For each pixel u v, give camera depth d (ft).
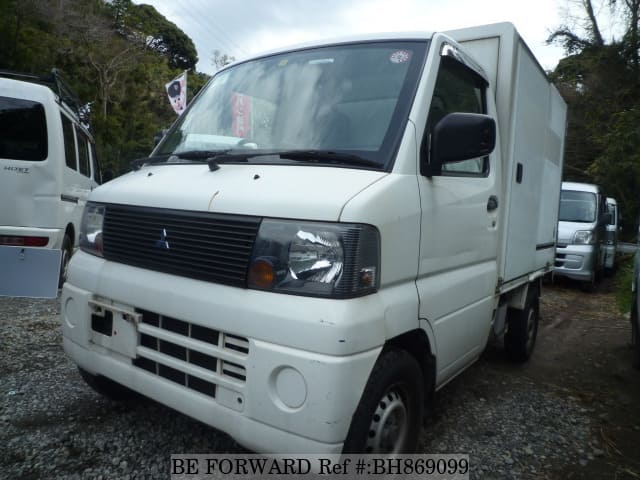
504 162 12.87
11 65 58.90
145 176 10.20
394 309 8.10
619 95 57.57
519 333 16.67
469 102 11.44
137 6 134.31
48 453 9.77
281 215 7.61
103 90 94.89
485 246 11.82
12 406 11.48
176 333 8.41
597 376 16.98
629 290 26.11
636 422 13.48
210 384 8.06
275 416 7.28
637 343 17.71
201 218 8.24
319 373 6.97
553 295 32.73
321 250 7.32
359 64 10.37
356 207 7.46
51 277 11.53
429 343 9.40
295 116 10.12
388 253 8.04
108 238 9.73
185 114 12.35
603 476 10.69
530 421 12.91
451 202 9.99
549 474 10.57
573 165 73.31
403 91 9.52
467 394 14.37
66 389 12.50
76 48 89.56
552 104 17.54
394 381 8.35
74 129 25.43
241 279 7.71
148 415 11.42
